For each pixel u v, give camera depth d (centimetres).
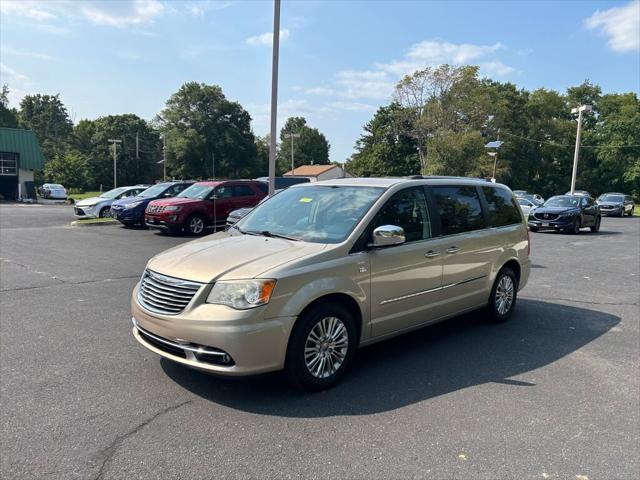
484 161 5356
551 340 575
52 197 4850
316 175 8506
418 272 495
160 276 409
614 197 3781
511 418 376
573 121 7350
